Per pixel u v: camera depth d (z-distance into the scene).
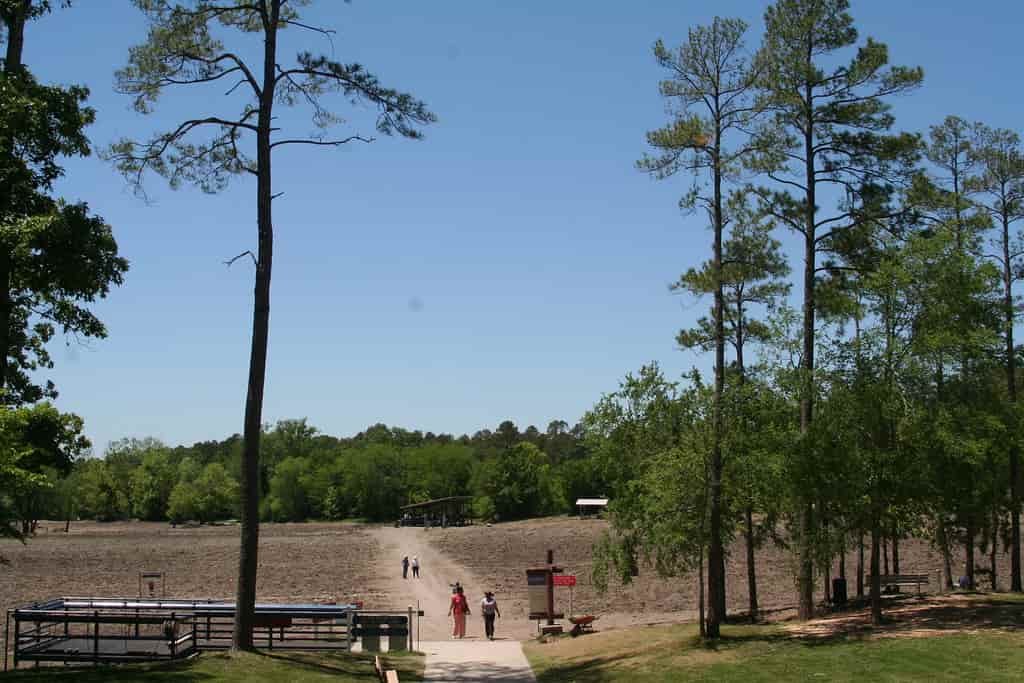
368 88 19.58
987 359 21.56
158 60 18.83
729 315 28.83
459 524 116.75
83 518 148.25
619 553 21.25
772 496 21.12
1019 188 31.23
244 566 18.31
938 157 32.75
